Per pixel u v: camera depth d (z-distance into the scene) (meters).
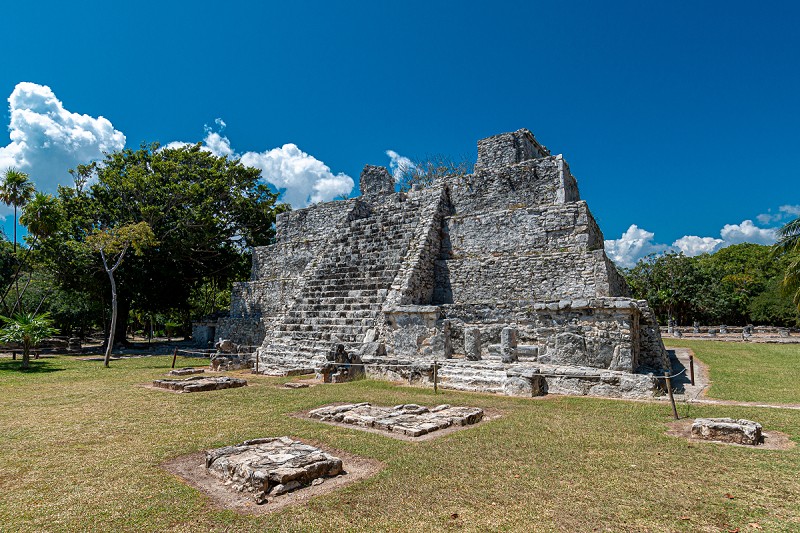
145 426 7.27
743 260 52.94
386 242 18.91
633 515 4.07
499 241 17.39
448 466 5.32
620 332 11.27
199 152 31.28
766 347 19.70
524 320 13.68
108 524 3.91
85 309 35.56
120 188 26.70
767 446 6.11
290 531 3.79
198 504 4.30
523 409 8.58
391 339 14.04
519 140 21.94
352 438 6.45
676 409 8.28
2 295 30.19
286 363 15.49
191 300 45.53
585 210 15.96
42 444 6.26
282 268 25.91
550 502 4.34
